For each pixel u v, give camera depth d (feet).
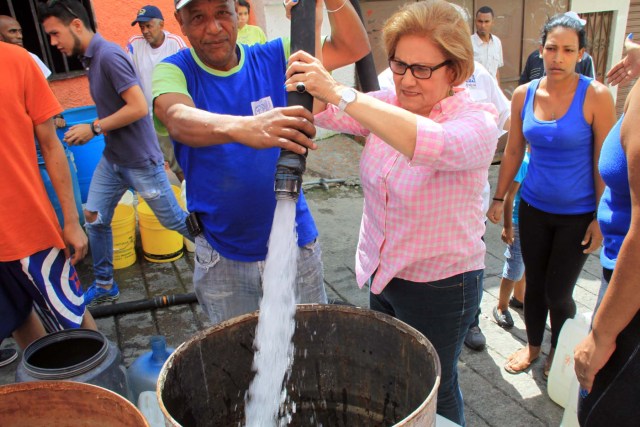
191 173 6.88
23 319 8.45
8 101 7.45
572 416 7.85
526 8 22.40
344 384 5.38
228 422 5.26
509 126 10.02
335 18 6.50
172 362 4.52
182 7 5.90
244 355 5.16
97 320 11.66
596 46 24.70
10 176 7.55
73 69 18.76
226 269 7.16
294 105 4.91
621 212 5.45
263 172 6.69
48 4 10.96
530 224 9.32
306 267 7.41
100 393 4.28
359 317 5.04
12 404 4.42
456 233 5.99
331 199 18.10
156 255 13.94
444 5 5.35
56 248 8.21
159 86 6.15
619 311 4.91
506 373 9.91
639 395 5.14
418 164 5.04
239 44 6.89
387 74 8.54
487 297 12.33
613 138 5.39
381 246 6.31
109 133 11.38
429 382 4.47
